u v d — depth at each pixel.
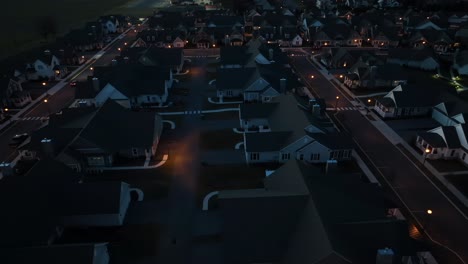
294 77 86.56
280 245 33.75
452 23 156.88
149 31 128.88
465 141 54.41
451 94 70.50
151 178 51.75
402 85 73.31
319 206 34.62
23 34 145.88
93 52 123.00
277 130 59.78
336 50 106.44
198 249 39.12
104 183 42.94
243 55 99.19
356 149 59.31
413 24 143.00
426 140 56.81
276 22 144.75
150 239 40.47
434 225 42.31
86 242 40.03
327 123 62.12
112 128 58.19
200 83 90.94
